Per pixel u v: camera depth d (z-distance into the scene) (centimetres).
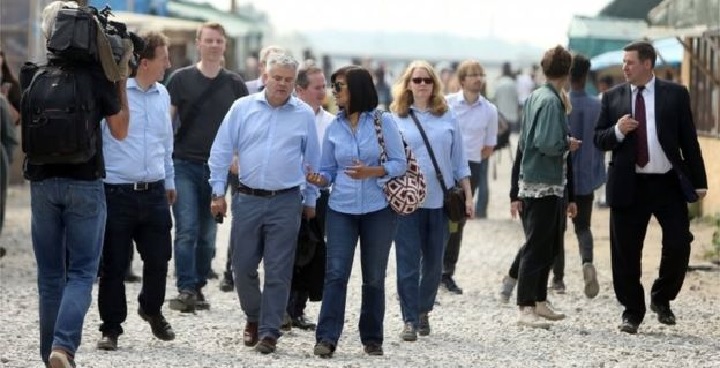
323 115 1914
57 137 1335
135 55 1429
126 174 1631
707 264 2553
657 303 1881
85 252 1392
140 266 2488
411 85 1773
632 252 1817
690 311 2020
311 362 1577
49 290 1412
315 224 1681
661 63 3997
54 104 1336
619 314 2003
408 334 1750
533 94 1853
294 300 1811
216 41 2006
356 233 1619
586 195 2155
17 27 3941
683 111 1797
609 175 1816
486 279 2430
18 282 2269
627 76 1805
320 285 1681
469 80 2319
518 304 1894
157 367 1528
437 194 1759
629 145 1798
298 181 1633
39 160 1352
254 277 1658
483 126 2331
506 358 1641
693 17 3042
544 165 1847
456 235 2212
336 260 1609
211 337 1755
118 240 1631
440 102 1775
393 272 2478
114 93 1381
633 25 3778
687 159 1803
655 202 1809
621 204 1798
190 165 1994
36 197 1386
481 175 3494
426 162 1755
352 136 1614
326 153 1627
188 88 2011
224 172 1653
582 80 2191
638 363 1614
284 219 1627
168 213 1678
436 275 1786
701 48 3366
